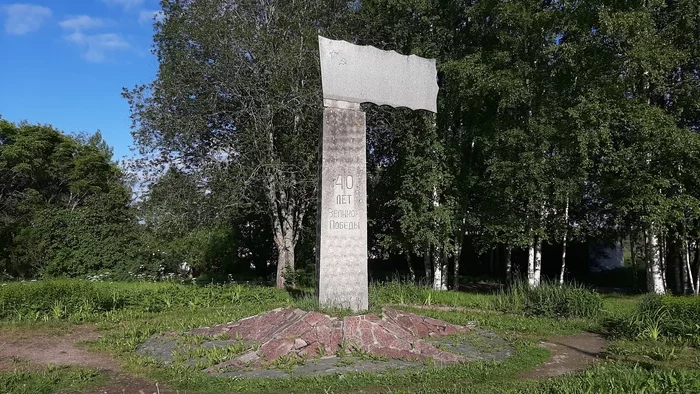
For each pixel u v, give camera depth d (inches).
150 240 787.4
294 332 332.2
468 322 449.4
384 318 359.3
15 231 854.5
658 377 228.5
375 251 938.7
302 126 684.7
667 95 690.2
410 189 710.5
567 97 684.1
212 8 643.5
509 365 304.8
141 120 656.4
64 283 486.0
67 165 1139.3
